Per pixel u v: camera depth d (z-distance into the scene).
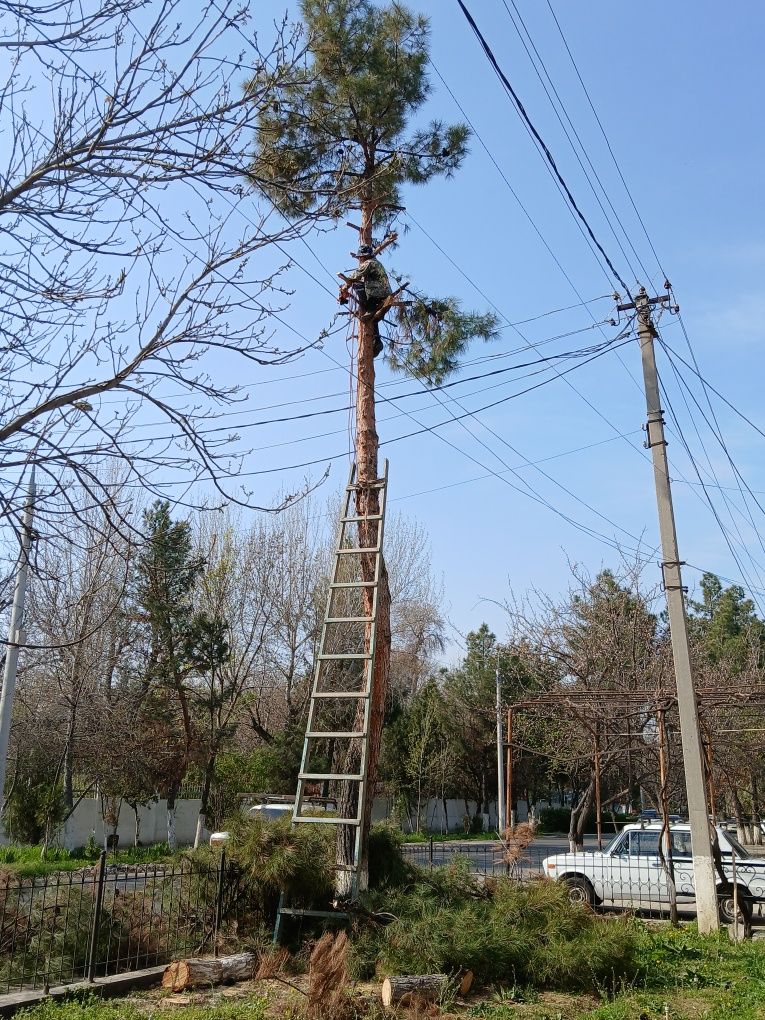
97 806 29.34
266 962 9.53
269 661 32.72
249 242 6.07
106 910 9.76
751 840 31.94
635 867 16.41
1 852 24.33
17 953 9.12
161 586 14.09
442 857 20.92
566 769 26.55
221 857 10.84
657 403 14.98
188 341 5.89
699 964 10.48
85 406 5.86
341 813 11.48
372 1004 8.27
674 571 14.20
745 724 23.97
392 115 12.59
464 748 44.81
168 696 29.95
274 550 33.19
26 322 5.71
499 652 29.81
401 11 12.77
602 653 22.78
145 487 6.09
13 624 17.84
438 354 13.22
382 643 11.97
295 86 6.48
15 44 5.64
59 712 27.00
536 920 10.08
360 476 12.69
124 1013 7.81
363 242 13.48
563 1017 8.42
